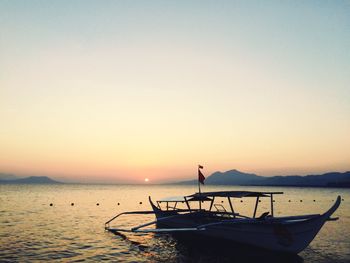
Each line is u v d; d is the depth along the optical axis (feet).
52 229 103.86
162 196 396.37
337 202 65.92
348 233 96.53
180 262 62.59
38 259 63.57
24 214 151.33
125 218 142.92
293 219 70.74
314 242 82.23
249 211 188.14
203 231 83.20
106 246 77.56
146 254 69.51
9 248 73.26
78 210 180.24
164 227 105.09
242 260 63.93
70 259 64.13
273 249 66.74
